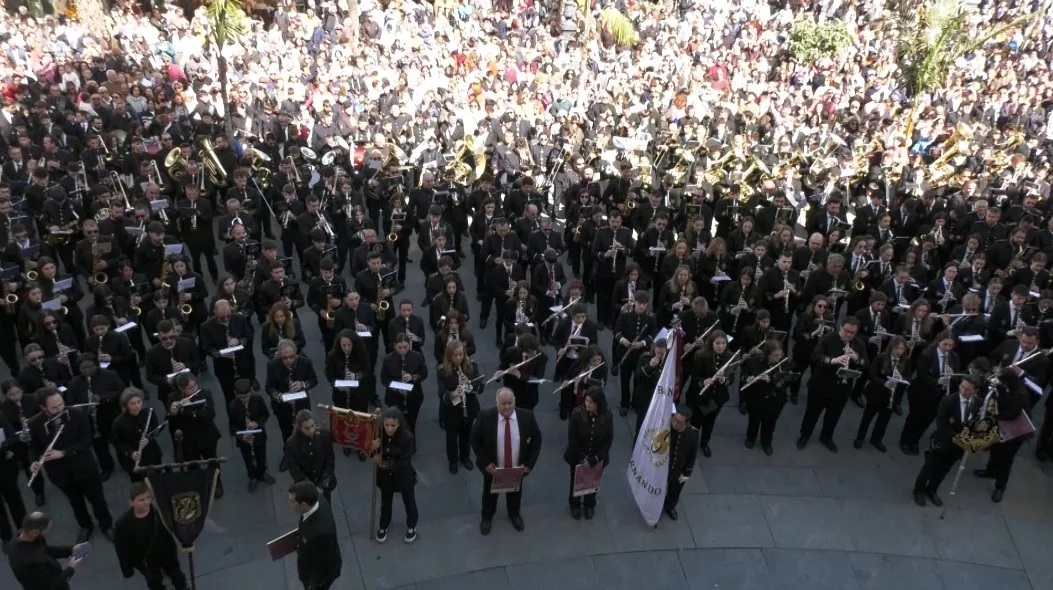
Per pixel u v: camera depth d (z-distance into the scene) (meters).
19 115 17.73
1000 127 21.88
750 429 11.26
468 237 17.02
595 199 15.89
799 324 11.84
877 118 21.25
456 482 10.54
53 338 10.47
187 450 9.45
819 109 21.98
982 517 10.42
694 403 10.41
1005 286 12.98
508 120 18.98
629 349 11.25
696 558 9.64
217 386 12.08
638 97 21.77
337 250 14.22
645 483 9.67
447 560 9.37
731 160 16.59
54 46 22.89
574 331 11.26
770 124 20.56
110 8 27.14
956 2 22.91
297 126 18.22
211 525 9.67
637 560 9.56
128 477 10.34
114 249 12.56
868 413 11.22
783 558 9.71
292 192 14.43
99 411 9.72
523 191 15.27
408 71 22.66
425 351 13.22
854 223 15.21
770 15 30.11
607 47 27.88
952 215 14.72
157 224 12.29
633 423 11.77
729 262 13.77
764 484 10.79
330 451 8.80
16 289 11.48
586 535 9.84
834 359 10.58
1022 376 10.06
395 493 10.27
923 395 10.85
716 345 10.09
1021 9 27.81
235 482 10.34
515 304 12.02
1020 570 9.73
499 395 8.64
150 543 7.65
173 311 11.05
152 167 15.06
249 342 10.87
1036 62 25.73
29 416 9.09
